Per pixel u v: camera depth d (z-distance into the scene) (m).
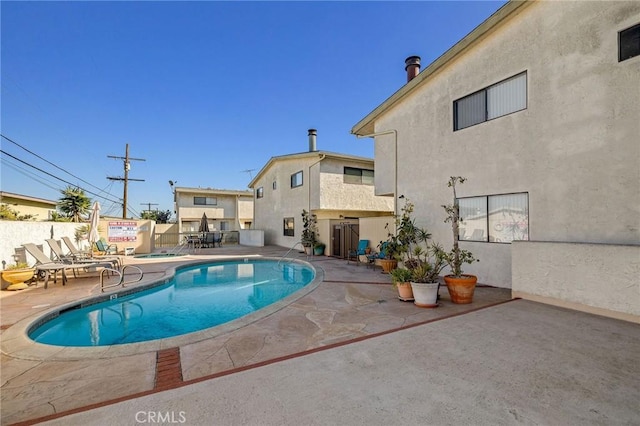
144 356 3.78
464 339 3.91
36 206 20.73
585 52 5.76
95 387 3.08
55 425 2.30
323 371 3.12
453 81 8.46
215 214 29.64
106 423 2.31
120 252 17.39
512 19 7.01
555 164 6.19
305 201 18.25
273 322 4.98
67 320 6.38
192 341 4.21
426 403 2.52
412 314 5.29
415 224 9.66
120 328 6.09
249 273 12.11
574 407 2.44
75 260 10.09
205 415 2.38
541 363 3.21
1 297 7.02
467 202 8.13
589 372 3.00
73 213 18.14
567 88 6.02
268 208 23.19
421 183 9.50
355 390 2.73
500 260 7.28
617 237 5.30
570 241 5.94
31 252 8.65
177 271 11.77
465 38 7.73
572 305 5.16
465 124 8.18
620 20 5.31
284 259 14.38
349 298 6.56
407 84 9.69
